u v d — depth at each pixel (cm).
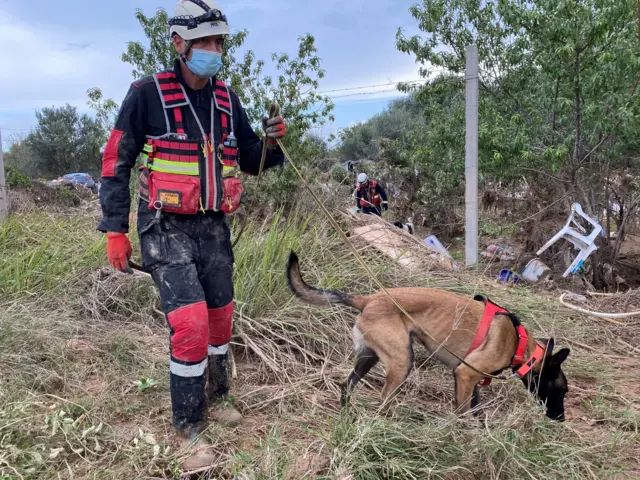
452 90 879
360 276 584
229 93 337
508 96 843
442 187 1105
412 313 363
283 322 462
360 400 366
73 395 359
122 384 377
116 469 280
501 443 286
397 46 888
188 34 292
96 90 936
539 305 597
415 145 1076
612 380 433
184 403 307
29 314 463
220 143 317
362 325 361
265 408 360
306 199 816
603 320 579
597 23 663
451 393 400
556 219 819
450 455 290
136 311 520
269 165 355
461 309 359
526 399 382
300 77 932
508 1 722
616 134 717
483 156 783
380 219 813
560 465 289
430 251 724
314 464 288
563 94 753
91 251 605
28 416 308
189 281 304
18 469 268
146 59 912
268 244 553
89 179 2500
